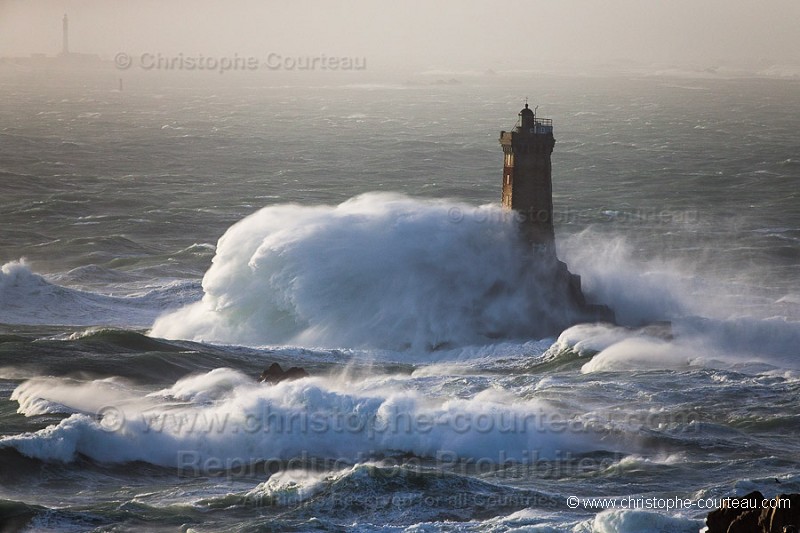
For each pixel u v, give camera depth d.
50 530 114.19
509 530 113.31
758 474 136.62
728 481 133.38
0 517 116.06
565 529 113.69
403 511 119.94
